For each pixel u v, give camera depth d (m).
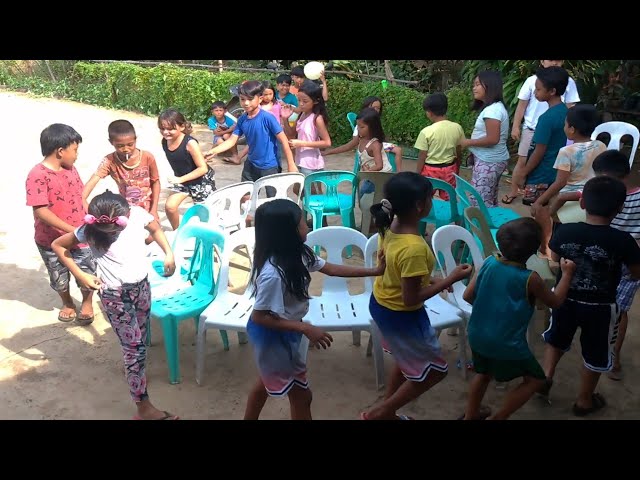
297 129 6.37
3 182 8.34
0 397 3.79
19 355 4.25
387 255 3.09
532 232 2.99
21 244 6.22
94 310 4.87
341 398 3.79
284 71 12.84
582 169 4.13
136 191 4.73
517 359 3.08
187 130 5.44
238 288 5.21
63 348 4.35
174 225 5.55
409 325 3.13
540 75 4.77
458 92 9.30
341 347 4.39
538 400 3.76
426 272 2.99
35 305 4.98
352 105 10.61
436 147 5.55
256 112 5.74
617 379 3.95
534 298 3.11
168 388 3.89
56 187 4.21
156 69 13.64
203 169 5.32
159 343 4.41
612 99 9.84
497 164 5.48
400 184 3.01
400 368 3.27
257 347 2.96
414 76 11.98
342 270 3.22
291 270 2.84
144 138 11.50
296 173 5.47
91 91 15.07
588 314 3.35
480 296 3.14
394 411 3.26
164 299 4.02
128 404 3.74
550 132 4.76
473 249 4.20
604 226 3.29
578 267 3.31
